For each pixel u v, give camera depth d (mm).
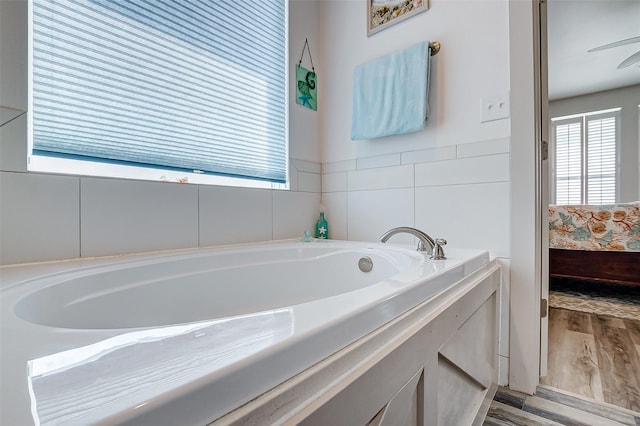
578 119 4297
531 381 1206
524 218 1216
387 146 1639
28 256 923
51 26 982
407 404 564
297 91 1813
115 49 1116
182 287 1078
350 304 505
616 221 2324
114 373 297
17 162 911
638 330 1746
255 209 1567
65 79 1012
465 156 1371
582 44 3039
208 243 1369
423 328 610
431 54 1479
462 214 1378
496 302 1195
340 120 1853
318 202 1929
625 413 1070
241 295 1243
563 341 1620
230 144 1498
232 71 1499
